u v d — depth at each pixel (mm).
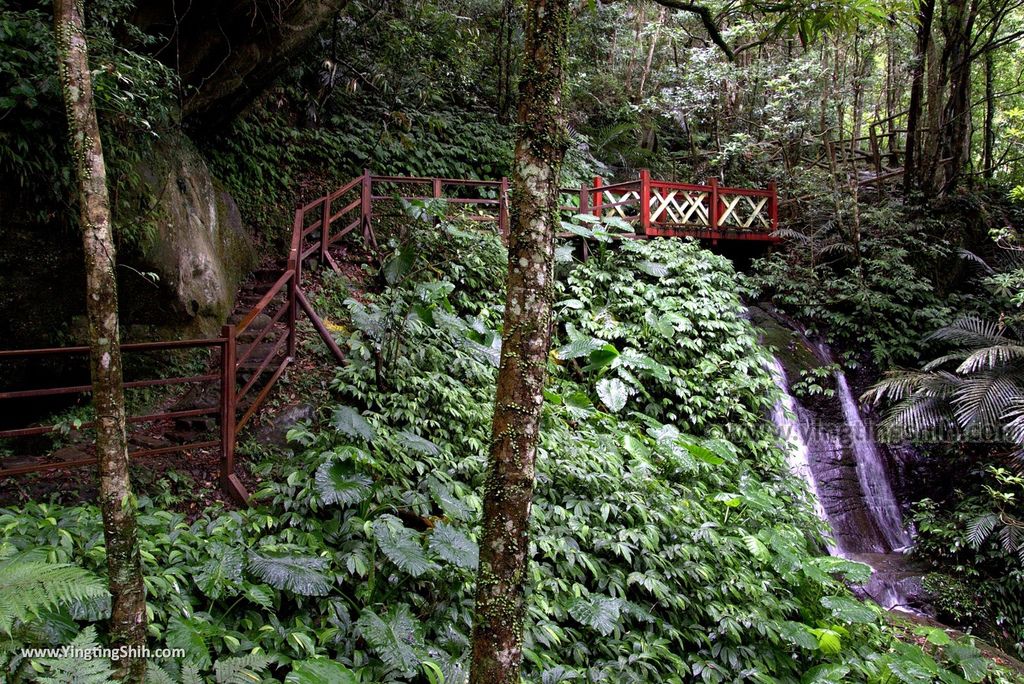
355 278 7504
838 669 3953
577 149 13086
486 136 12312
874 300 9258
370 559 3705
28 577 1968
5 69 4234
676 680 3684
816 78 11383
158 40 6457
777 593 4863
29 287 4785
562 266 8320
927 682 3863
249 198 8500
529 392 2107
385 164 10633
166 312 5777
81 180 2150
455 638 3479
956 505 7543
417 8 11523
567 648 3709
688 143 15969
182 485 4250
